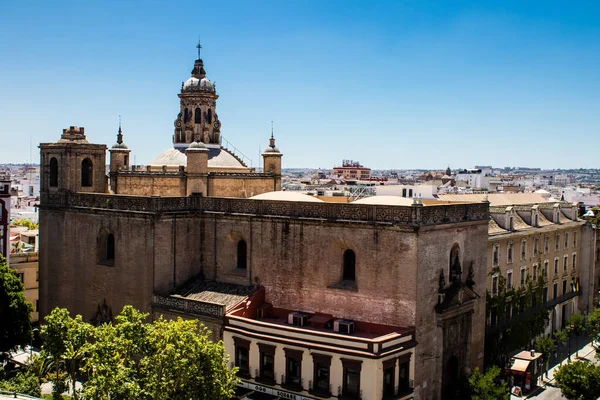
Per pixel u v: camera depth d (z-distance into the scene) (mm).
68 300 64375
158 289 56750
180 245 58312
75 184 65062
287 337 48500
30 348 65625
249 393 50062
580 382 52125
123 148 75188
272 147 75500
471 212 53750
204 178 66625
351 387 45781
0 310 56625
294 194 58844
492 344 64312
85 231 62594
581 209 108125
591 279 89938
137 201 57625
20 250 87000
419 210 46875
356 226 49688
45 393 54000
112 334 42469
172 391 40156
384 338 44969
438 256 49500
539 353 66688
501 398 50312
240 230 56750
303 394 47594
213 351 41625
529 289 76438
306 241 52625
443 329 50375
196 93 75125
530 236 76625
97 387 39281
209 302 53375
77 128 66812
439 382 49906
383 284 48656
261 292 54781
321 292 51844
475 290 55031
